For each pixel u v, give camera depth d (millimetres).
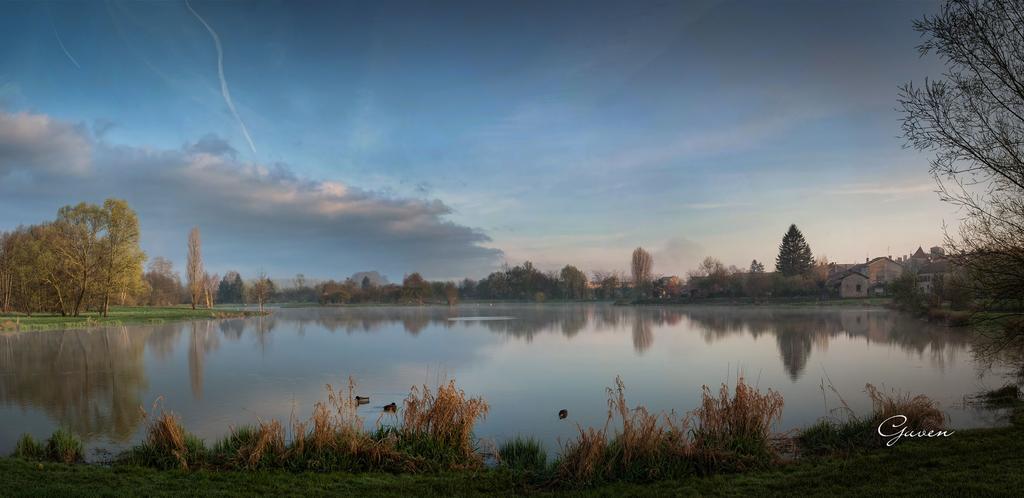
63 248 59062
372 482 9328
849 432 11758
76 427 14359
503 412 16094
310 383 21547
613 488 8922
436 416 11133
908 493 7633
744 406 10883
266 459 10234
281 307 134500
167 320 65500
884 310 72625
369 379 22453
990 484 7766
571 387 20203
